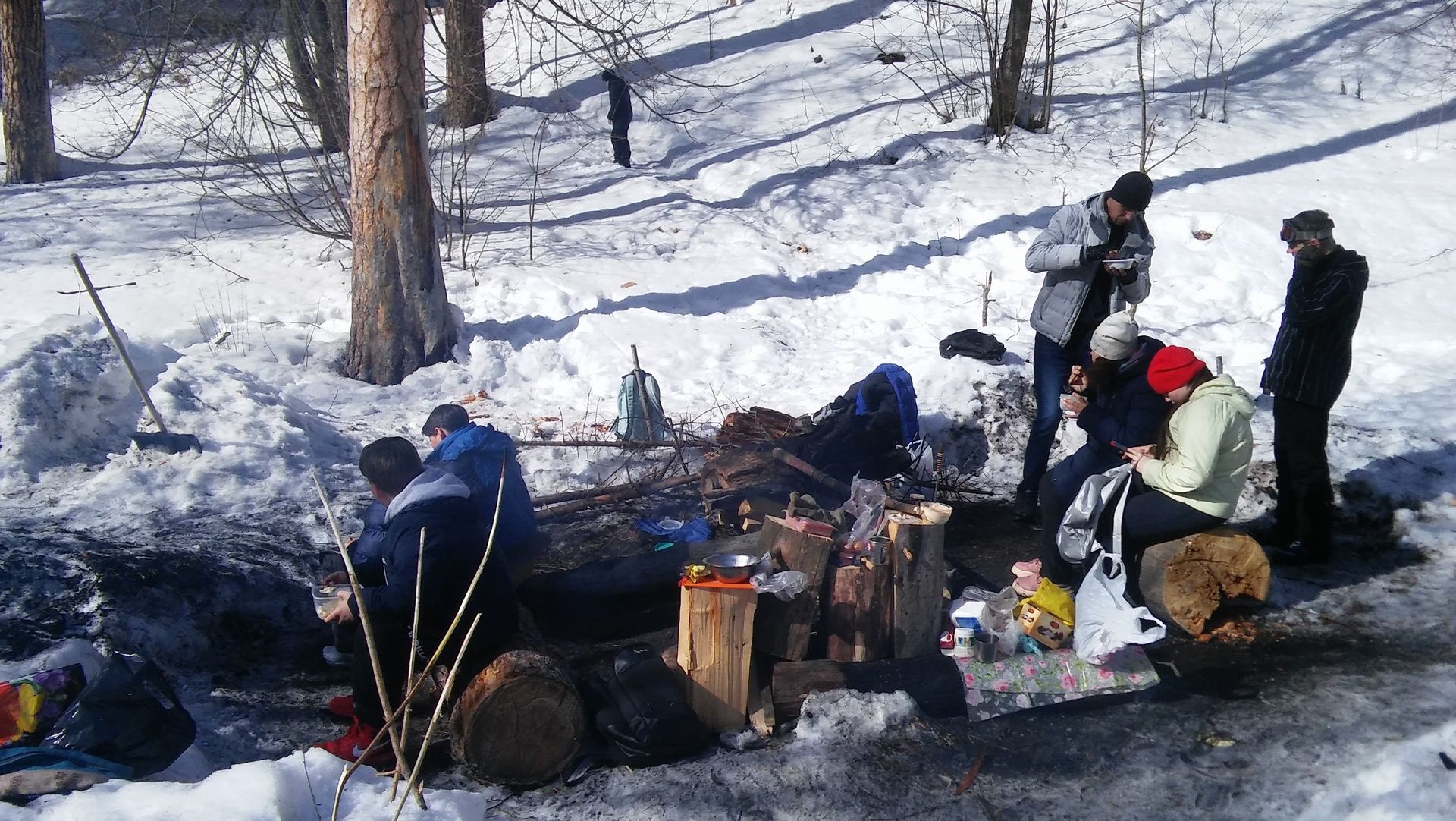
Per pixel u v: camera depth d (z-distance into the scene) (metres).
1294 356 5.18
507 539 4.99
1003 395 7.18
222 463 6.21
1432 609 4.98
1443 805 3.49
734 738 4.16
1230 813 3.67
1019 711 4.30
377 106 7.71
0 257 11.05
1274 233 9.94
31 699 3.64
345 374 8.23
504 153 14.50
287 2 11.16
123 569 4.96
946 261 10.12
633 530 6.01
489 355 8.36
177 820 2.94
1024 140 13.05
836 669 4.37
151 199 13.57
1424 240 9.80
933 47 16.08
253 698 4.52
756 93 15.63
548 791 3.89
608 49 10.17
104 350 6.74
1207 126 12.75
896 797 3.82
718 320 9.01
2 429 6.12
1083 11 15.95
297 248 11.15
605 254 10.64
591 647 4.92
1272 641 4.80
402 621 4.03
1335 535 5.71
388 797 3.23
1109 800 3.78
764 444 6.30
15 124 14.92
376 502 4.62
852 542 4.77
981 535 6.01
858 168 12.74
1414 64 13.50
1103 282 5.70
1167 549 4.86
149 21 13.45
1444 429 6.33
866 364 8.12
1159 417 4.79
